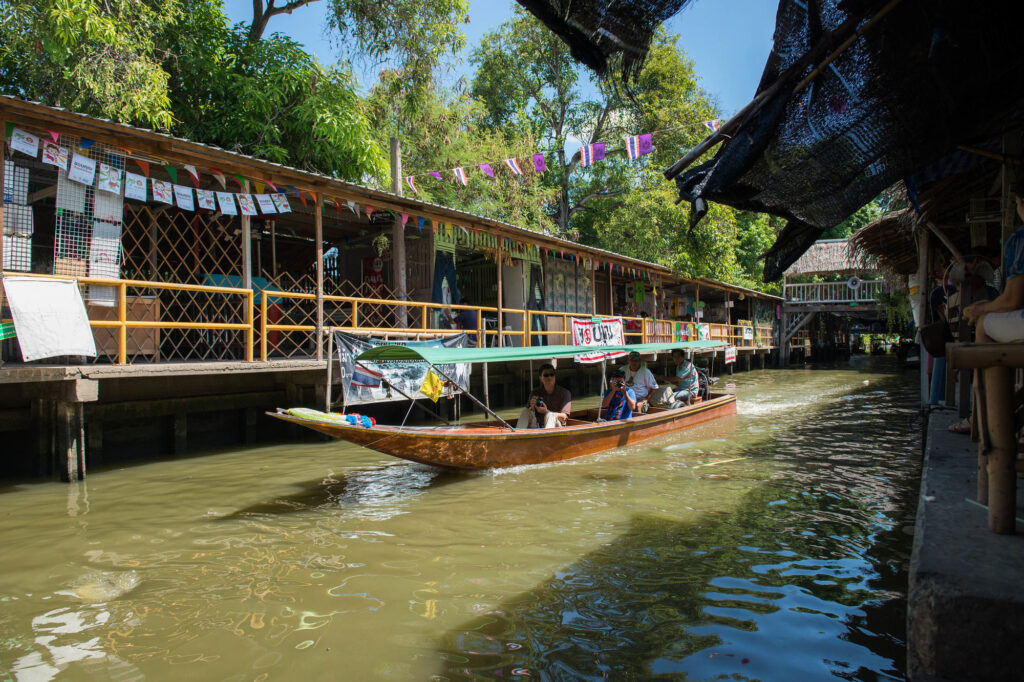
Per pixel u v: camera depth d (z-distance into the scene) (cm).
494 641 337
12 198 633
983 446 264
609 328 1521
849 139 398
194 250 960
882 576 417
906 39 344
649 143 1018
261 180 826
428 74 1308
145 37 1034
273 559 454
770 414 1252
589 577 420
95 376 658
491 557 457
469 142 1983
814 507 580
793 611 368
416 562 448
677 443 927
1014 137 475
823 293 2878
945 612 208
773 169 420
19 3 889
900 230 864
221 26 1240
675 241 2048
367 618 363
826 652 322
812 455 833
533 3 306
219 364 762
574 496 623
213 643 335
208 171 778
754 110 381
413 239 1303
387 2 1234
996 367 250
